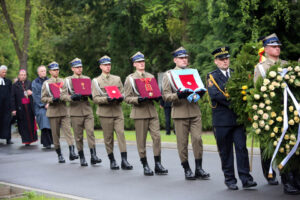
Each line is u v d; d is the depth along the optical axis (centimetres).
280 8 1698
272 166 641
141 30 2503
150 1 2375
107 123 987
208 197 696
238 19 1778
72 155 1113
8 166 1085
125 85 922
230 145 740
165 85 837
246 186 720
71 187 820
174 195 723
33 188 824
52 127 1124
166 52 2506
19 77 1504
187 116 824
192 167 975
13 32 2269
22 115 1492
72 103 1053
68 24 2558
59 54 2641
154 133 910
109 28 2509
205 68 1903
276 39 679
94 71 2667
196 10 2102
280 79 625
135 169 980
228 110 726
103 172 959
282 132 625
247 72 705
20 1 2392
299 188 707
